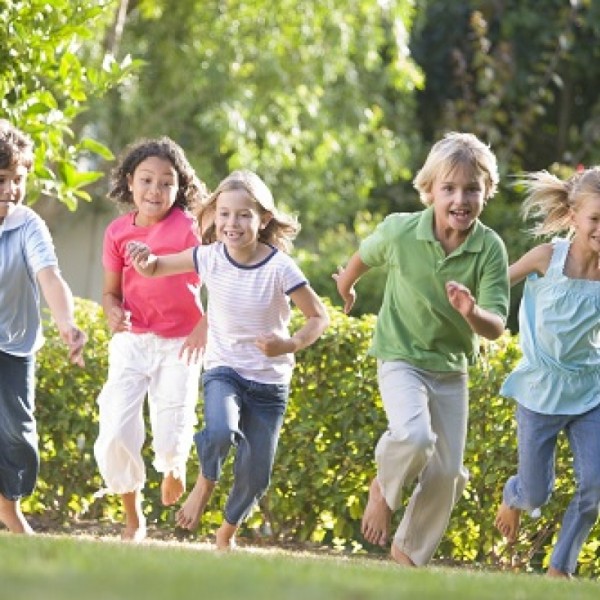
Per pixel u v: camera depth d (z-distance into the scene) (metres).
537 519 14.02
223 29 27.77
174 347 12.41
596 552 14.09
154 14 27.62
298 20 27.59
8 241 11.27
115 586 5.42
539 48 33.19
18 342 11.41
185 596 5.23
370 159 29.33
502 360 14.01
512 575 9.23
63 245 30.48
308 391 14.34
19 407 11.48
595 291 11.59
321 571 7.20
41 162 14.32
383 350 11.59
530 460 11.85
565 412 11.70
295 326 14.41
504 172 30.00
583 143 32.97
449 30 33.75
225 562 7.24
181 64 27.83
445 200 11.13
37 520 15.09
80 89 14.60
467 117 31.03
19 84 14.25
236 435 11.30
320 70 27.69
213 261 11.43
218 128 27.02
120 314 12.34
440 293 11.32
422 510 11.80
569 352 11.65
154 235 12.44
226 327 11.43
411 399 11.28
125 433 12.45
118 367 12.52
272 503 14.53
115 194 12.69
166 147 12.52
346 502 14.48
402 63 28.77
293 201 28.66
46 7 14.19
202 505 11.36
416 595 6.01
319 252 28.78
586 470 11.56
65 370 14.91
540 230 12.17
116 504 15.28
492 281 11.27
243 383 11.45
